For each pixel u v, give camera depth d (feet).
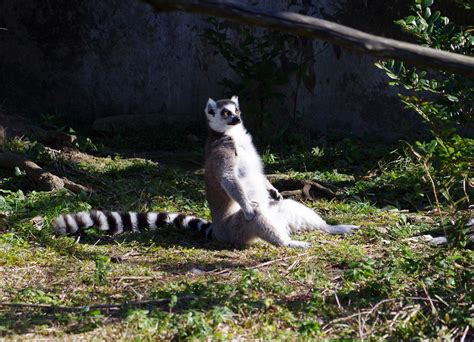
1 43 63.05
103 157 52.24
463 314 22.82
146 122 59.77
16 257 30.83
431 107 26.73
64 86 63.05
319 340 21.49
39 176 42.83
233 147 35.45
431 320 22.98
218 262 31.22
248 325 22.65
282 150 55.11
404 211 40.06
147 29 61.82
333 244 33.81
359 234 35.58
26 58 63.05
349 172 49.73
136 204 40.70
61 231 35.12
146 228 36.73
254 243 34.78
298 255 31.71
